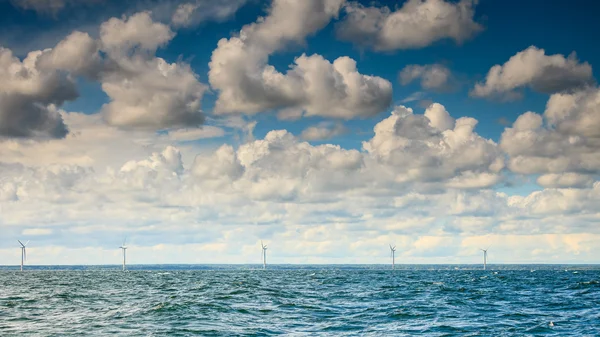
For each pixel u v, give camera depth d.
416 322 47.66
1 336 40.78
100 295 81.94
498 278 157.12
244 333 41.69
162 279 159.00
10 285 119.19
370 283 120.62
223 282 130.88
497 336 40.47
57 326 45.47
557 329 43.75
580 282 123.00
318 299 70.62
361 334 41.34
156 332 42.09
